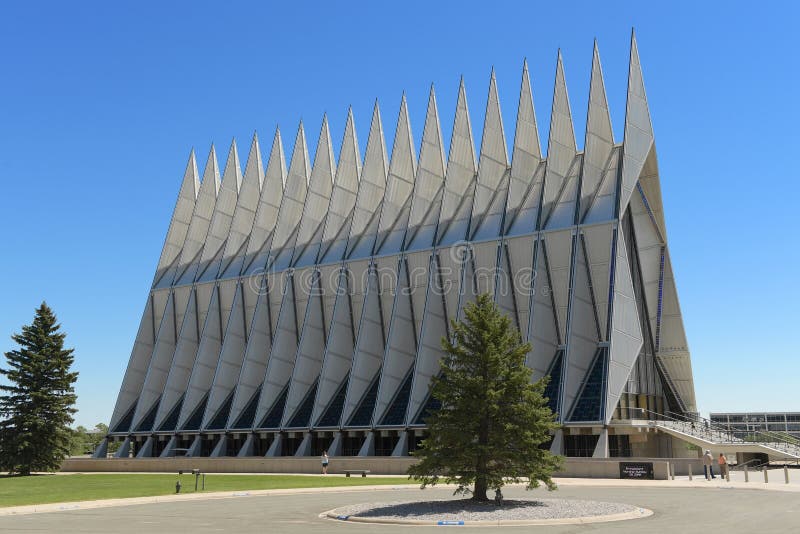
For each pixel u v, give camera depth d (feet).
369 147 197.98
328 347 180.24
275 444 177.37
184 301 221.46
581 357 150.82
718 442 146.92
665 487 100.58
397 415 164.66
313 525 63.10
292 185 212.02
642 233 175.22
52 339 171.01
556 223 163.32
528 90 178.19
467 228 174.60
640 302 173.78
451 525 62.13
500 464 74.02
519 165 172.76
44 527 62.90
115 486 118.11
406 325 176.76
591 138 164.14
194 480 130.93
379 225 187.32
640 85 164.45
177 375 209.36
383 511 70.59
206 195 235.61
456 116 186.50
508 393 75.05
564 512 67.10
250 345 196.03
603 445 139.33
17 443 160.56
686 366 176.65
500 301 163.63
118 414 215.92
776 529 54.75
